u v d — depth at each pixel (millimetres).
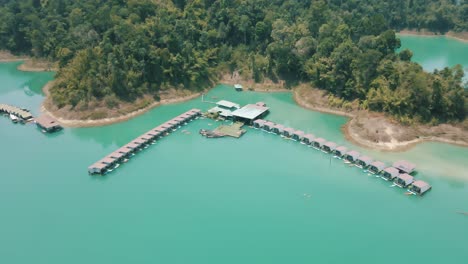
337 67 192500
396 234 115062
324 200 129000
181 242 112438
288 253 108438
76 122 178250
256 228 117250
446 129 163875
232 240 113000
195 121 181875
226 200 128875
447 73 174125
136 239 113562
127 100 191750
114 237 114312
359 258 106750
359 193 132250
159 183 137375
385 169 138750
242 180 138875
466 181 136625
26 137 167250
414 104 169250
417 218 121188
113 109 184875
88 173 142625
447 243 111875
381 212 123688
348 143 162375
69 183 137250
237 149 159000
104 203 127688
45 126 170250
